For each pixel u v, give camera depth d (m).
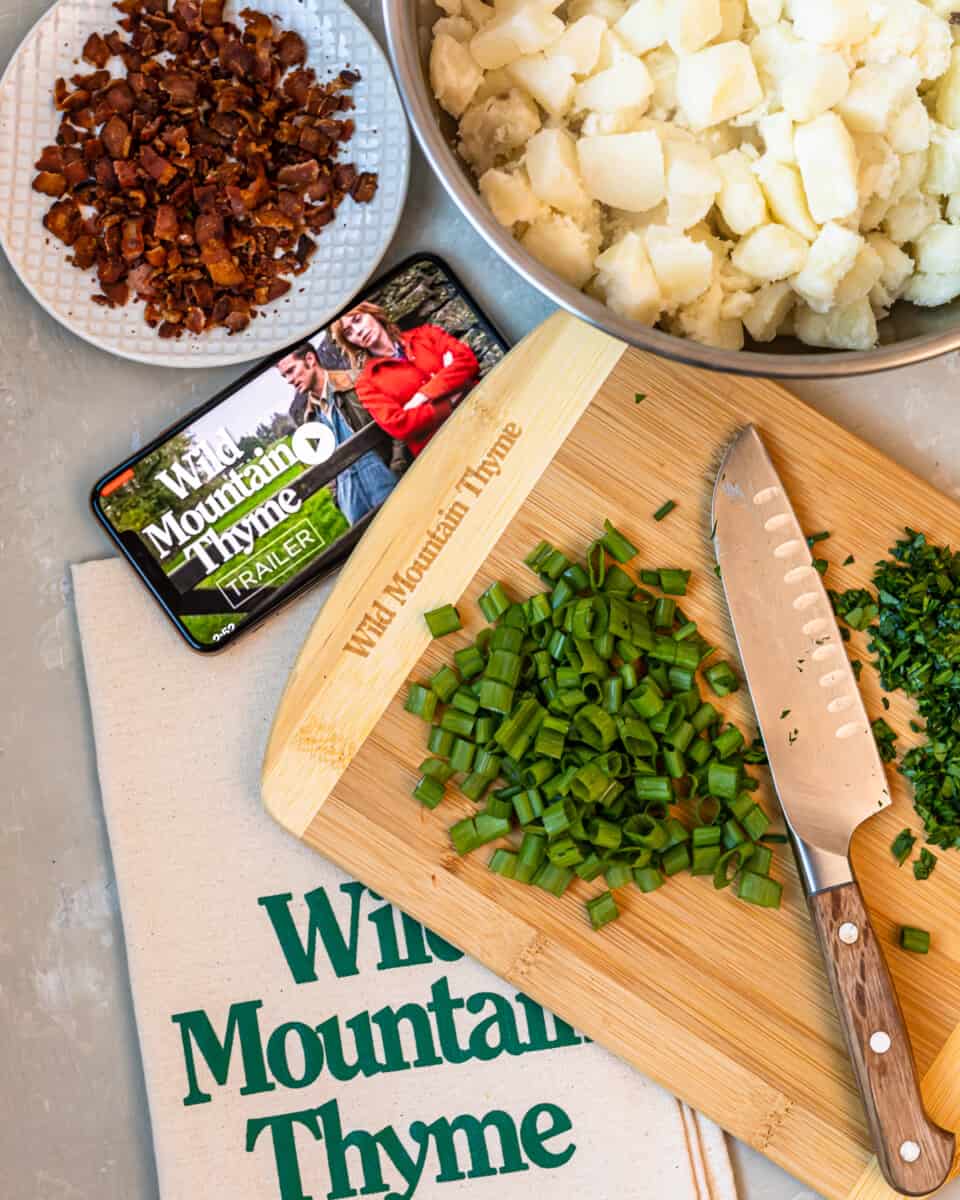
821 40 0.50
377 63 0.59
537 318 0.60
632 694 0.55
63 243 0.58
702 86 0.51
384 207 0.59
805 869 0.54
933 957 0.56
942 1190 0.56
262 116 0.58
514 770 0.55
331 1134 0.58
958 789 0.55
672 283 0.52
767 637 0.55
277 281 0.59
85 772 0.60
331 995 0.58
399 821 0.56
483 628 0.57
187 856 0.58
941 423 0.59
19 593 0.60
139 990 0.58
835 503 0.57
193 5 0.58
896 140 0.51
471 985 0.58
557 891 0.55
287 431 0.59
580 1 0.53
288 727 0.56
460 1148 0.57
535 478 0.57
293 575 0.59
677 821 0.56
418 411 0.59
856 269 0.52
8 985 0.59
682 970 0.56
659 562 0.57
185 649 0.59
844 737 0.55
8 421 0.60
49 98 0.58
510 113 0.52
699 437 0.57
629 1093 0.57
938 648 0.55
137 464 0.59
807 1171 0.55
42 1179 0.59
